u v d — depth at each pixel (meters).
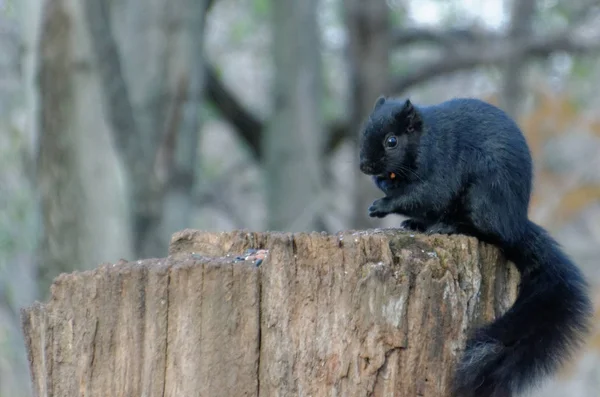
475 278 6.52
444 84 31.58
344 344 6.07
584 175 23.17
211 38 31.69
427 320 6.19
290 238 6.14
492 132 7.20
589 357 22.17
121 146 17.16
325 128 28.16
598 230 26.11
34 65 16.11
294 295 6.09
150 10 20.02
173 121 19.89
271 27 26.31
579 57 27.17
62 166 16.20
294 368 6.05
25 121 16.59
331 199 27.38
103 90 16.28
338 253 6.13
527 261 7.04
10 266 23.70
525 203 7.09
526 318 6.64
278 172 25.91
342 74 32.19
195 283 6.02
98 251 16.14
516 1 26.64
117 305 6.11
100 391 6.12
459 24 28.81
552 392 21.56
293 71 25.84
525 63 26.67
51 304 6.29
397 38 28.45
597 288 21.31
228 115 28.14
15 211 22.55
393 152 7.39
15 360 23.73
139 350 6.06
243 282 6.04
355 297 6.08
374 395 6.08
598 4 28.34
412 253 6.30
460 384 6.16
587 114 24.41
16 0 16.62
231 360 6.00
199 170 29.58
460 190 7.19
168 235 18.70
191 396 5.98
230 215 30.92
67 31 15.98
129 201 16.50
